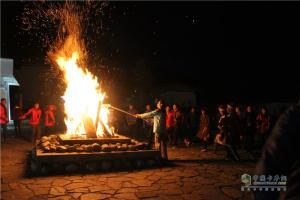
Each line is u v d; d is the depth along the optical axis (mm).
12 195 6219
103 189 6656
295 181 1780
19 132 16000
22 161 9484
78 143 9469
